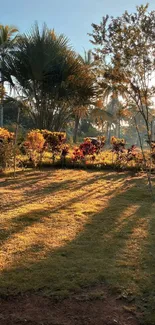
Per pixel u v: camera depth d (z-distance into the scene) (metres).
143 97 5.23
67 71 13.64
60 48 14.11
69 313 2.01
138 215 4.08
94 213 4.13
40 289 2.26
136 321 1.94
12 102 14.38
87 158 8.90
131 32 4.88
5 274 2.45
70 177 6.93
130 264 2.66
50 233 3.35
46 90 14.30
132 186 6.03
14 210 4.18
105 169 8.41
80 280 2.38
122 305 2.10
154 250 2.96
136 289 2.28
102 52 5.07
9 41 14.87
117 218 3.92
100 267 2.59
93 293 2.22
